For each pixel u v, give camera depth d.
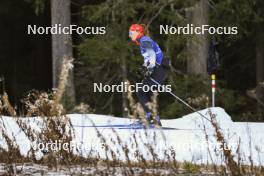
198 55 75.56
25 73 116.88
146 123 27.70
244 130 43.31
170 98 78.19
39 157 30.70
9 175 26.12
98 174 26.34
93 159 29.25
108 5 76.56
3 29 115.00
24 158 29.95
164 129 41.72
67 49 70.75
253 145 35.06
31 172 27.02
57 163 28.44
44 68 116.56
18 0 110.94
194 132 40.03
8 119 41.47
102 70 81.12
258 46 94.88
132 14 76.44
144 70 41.66
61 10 70.62
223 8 76.88
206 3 76.25
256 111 89.69
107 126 42.28
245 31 82.06
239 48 101.62
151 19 75.06
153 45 41.78
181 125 46.12
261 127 45.31
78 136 36.69
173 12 75.56
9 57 116.50
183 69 85.94
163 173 26.48
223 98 78.69
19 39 116.25
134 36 41.97
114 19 76.69
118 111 83.12
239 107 90.94
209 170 28.22
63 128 28.81
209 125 45.69
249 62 104.06
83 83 81.06
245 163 29.55
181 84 75.50
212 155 31.23
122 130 40.06
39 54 117.31
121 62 77.38
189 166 28.48
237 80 104.75
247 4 79.94
